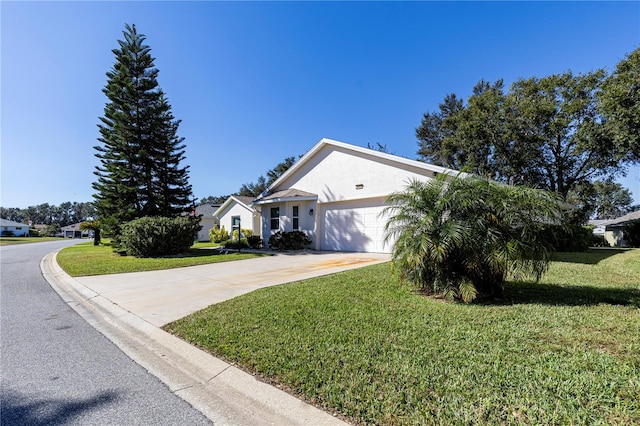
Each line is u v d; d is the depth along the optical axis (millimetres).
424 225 4914
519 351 2973
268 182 44344
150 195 15977
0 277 9117
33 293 6844
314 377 2609
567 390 2277
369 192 13234
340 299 5105
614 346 3047
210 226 30453
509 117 23141
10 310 5414
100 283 7348
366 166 13406
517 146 23547
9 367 3125
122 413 2305
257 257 12156
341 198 14281
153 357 3391
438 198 5082
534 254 4734
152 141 16328
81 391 2643
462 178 5145
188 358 3219
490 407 2109
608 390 2260
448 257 4922
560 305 4531
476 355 2900
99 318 4922
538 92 22875
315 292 5664
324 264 9898
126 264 10383
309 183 15750
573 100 21312
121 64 15328
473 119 24656
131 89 15359
